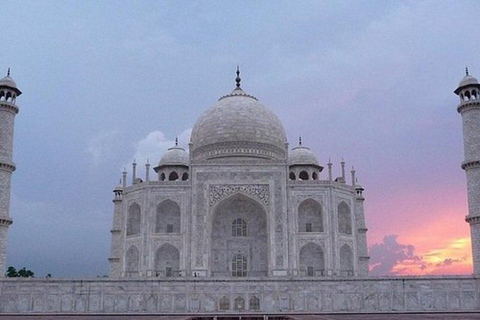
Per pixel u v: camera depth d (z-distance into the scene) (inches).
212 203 4488.2
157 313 3474.4
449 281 3730.3
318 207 4618.6
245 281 3735.2
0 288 3661.4
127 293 3700.8
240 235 4675.2
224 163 4564.5
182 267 4330.7
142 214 4471.0
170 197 4498.0
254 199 4507.9
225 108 5388.8
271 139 5290.4
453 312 3432.6
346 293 3713.1
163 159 5349.4
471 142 3853.3
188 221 4434.1
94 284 3713.1
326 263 4370.1
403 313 3341.5
